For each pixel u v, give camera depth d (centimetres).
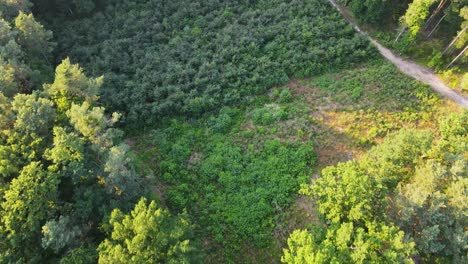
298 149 4650
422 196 3256
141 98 5125
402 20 5425
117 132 3856
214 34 5897
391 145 3856
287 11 6097
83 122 3512
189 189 4438
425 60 5594
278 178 4422
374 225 3161
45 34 5169
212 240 4062
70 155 3484
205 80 5269
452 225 3372
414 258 3606
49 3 6300
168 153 4788
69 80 4059
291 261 3147
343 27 5916
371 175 3609
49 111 3841
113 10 6450
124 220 3025
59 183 3619
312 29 5781
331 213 3412
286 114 5019
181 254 2975
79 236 3344
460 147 3738
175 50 5703
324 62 5581
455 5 5191
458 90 5203
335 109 5059
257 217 4153
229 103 5225
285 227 4100
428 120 4872
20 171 3475
